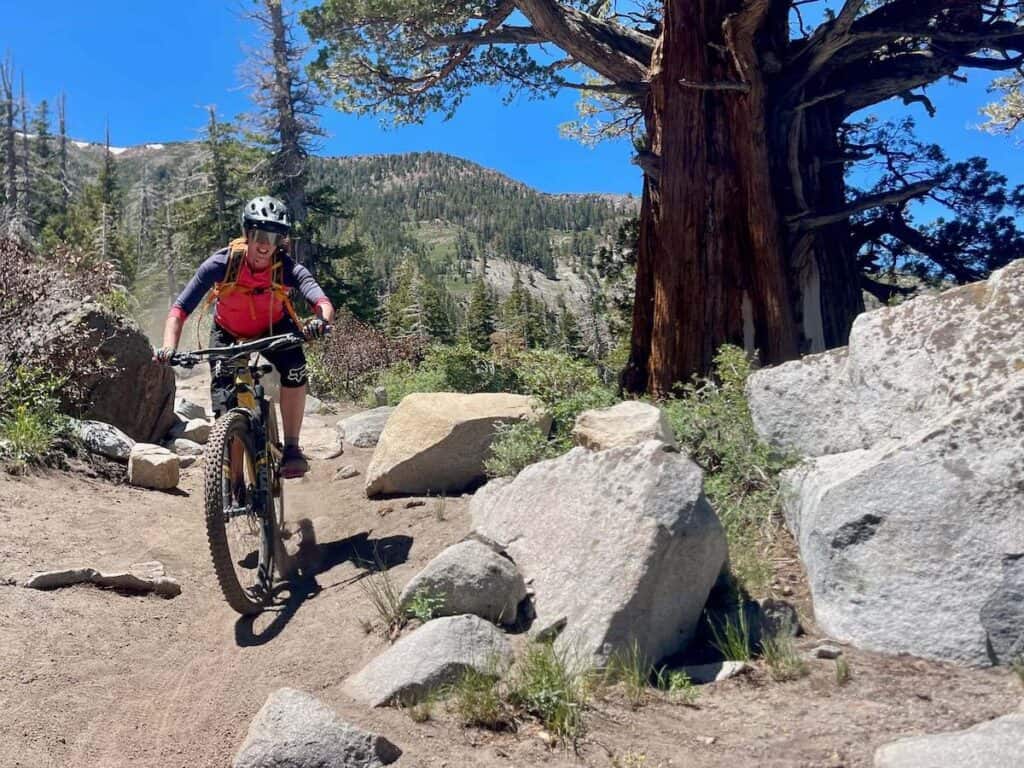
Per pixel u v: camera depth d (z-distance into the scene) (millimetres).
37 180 60406
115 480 6559
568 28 12797
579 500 3936
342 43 14188
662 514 3516
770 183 11195
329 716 2764
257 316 4742
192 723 3078
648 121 12656
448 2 13555
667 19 11422
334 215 34719
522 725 2947
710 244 11109
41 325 7371
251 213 4523
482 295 71875
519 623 3680
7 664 3346
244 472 4441
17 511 5195
